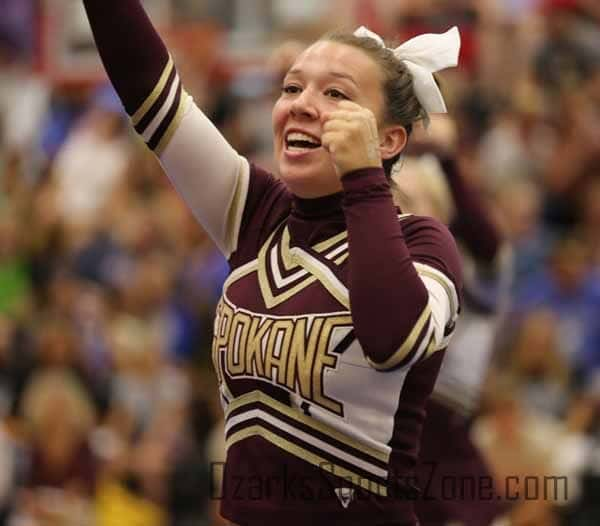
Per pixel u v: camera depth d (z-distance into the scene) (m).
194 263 21.52
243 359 8.03
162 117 8.36
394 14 23.69
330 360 7.77
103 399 18.73
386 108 8.16
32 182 24.69
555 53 23.31
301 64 8.13
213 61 24.86
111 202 23.41
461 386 11.55
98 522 17.28
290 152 8.05
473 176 20.34
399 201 10.09
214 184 8.48
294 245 8.15
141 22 8.33
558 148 22.06
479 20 23.38
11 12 27.06
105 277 21.92
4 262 22.47
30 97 26.70
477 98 22.70
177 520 17.66
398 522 8.06
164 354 20.12
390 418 7.93
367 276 7.41
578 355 19.20
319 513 7.93
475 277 12.05
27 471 17.34
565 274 19.84
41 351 18.66
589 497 15.46
